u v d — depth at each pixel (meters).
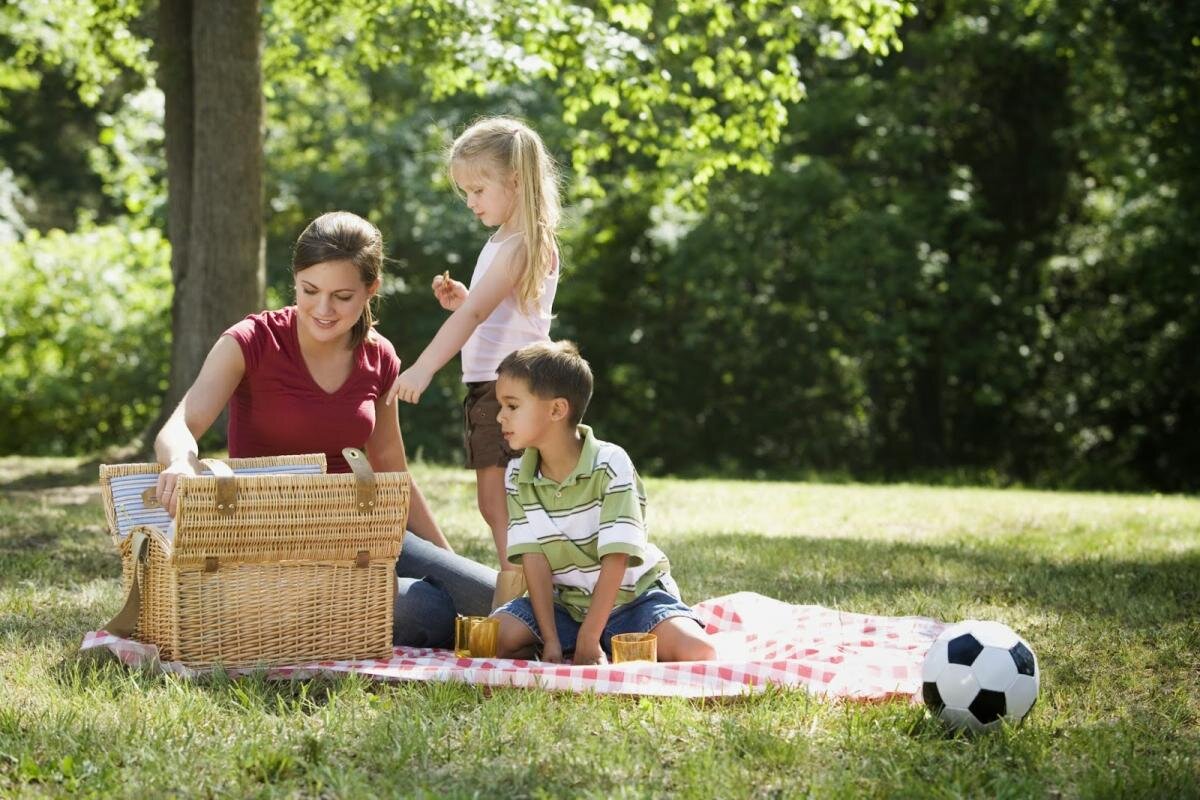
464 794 3.68
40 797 3.66
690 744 4.27
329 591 5.28
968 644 4.57
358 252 5.56
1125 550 10.30
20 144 35.09
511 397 5.50
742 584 7.98
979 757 4.23
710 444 31.08
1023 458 30.47
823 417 30.97
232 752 4.04
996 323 27.98
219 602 5.10
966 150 29.36
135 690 4.71
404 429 28.94
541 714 4.54
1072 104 28.34
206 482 4.93
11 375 23.59
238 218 15.88
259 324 5.82
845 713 4.65
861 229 26.73
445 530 10.41
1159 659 5.80
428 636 5.92
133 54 20.56
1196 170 25.64
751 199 27.80
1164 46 23.77
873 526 12.30
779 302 29.38
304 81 22.27
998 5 27.22
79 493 14.60
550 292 6.64
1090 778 3.99
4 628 6.08
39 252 24.17
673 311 30.73
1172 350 29.08
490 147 6.42
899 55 28.84
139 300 24.41
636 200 29.42
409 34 17.84
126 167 27.11
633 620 5.68
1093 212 30.41
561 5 15.91
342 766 4.01
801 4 18.42
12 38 21.64
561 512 5.59
